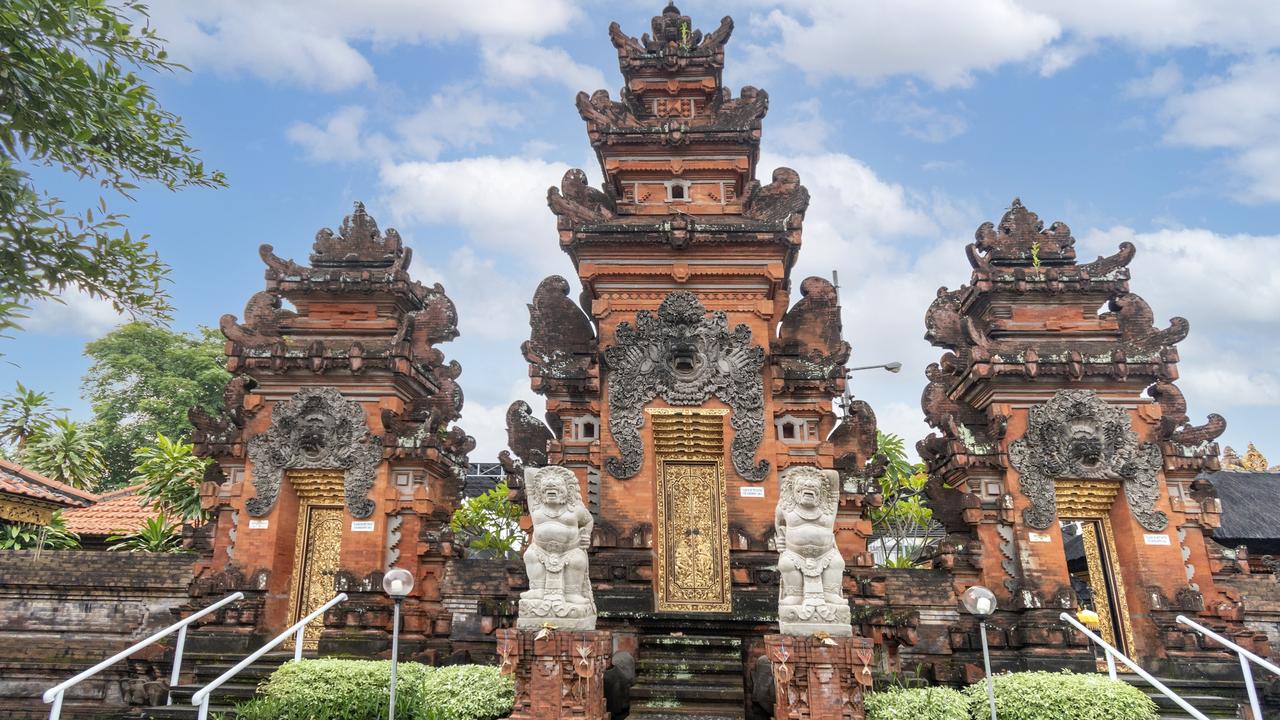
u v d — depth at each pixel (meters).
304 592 15.24
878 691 12.02
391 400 15.38
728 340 14.49
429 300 16.64
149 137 11.59
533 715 9.79
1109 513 15.15
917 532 24.94
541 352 14.89
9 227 10.36
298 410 15.29
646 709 11.38
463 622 15.16
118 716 12.26
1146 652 13.99
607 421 14.21
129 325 34.53
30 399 22.02
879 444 22.28
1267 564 16.42
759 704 11.11
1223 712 12.88
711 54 16.53
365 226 17.06
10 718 14.55
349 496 14.93
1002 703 11.49
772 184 15.48
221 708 12.53
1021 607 13.95
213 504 15.28
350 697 11.48
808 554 10.20
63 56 10.50
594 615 10.96
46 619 15.39
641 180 15.95
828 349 14.81
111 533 20.95
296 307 16.45
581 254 14.96
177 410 32.72
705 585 13.78
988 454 14.84
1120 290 15.69
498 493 23.19
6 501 17.95
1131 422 15.04
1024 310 15.97
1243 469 28.50
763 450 14.02
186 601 15.34
